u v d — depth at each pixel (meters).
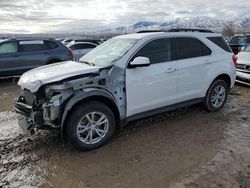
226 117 5.36
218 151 3.86
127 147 4.01
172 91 4.78
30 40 9.64
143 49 4.39
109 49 4.71
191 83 5.04
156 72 4.46
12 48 9.26
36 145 4.08
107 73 3.97
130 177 3.22
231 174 3.25
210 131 4.62
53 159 3.67
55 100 3.59
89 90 3.75
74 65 4.41
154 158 3.67
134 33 5.23
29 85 3.76
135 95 4.28
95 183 3.12
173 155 3.75
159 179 3.17
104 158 3.69
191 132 4.57
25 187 3.06
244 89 8.01
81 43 14.67
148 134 4.48
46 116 3.65
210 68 5.30
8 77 10.12
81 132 3.81
